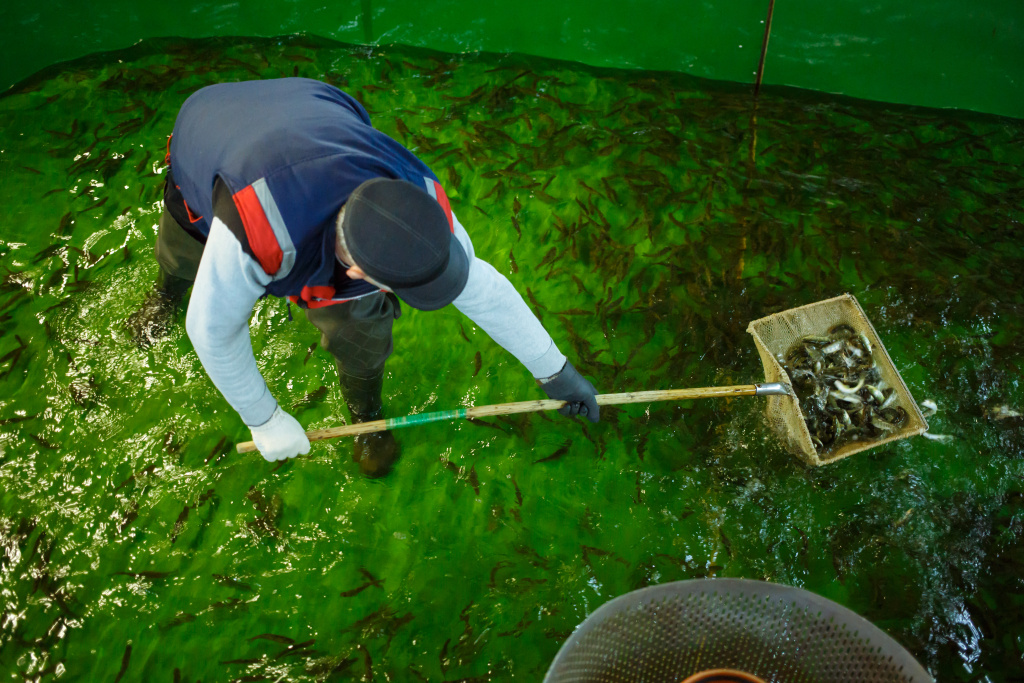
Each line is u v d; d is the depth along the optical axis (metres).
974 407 3.34
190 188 1.90
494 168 4.19
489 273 2.00
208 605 2.73
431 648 2.66
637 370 3.43
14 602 2.72
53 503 2.94
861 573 2.87
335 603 2.76
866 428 2.92
